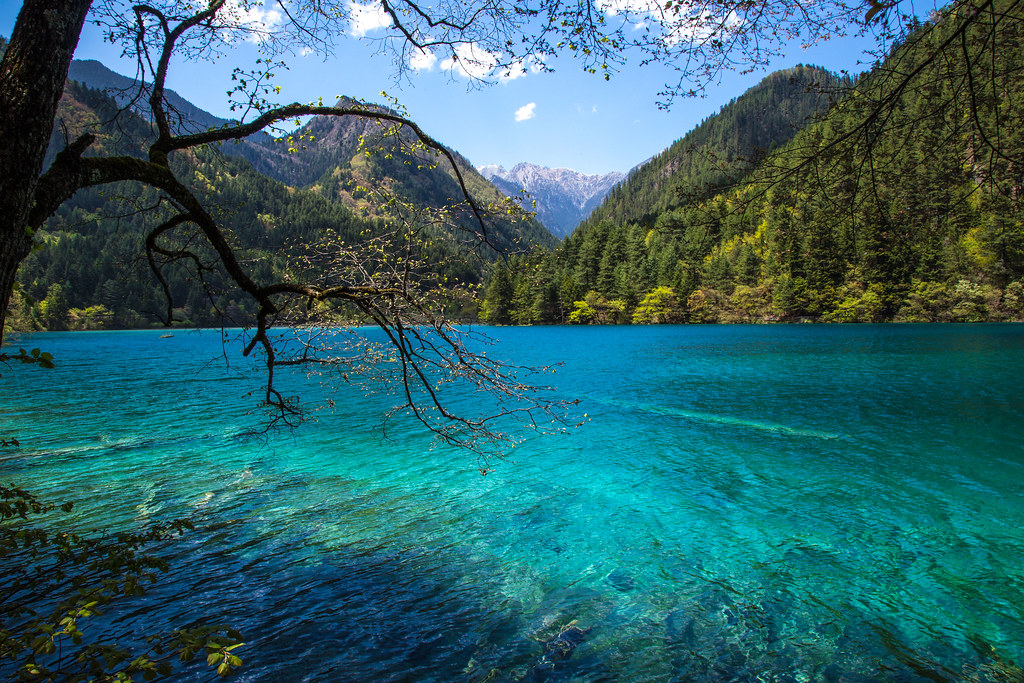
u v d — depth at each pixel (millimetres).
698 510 9922
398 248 4465
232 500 10453
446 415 4805
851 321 87875
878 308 84500
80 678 3514
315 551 8281
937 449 13867
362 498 10641
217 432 16562
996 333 58062
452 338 4598
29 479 11766
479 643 6062
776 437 15484
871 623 6375
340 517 9641
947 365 32250
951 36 3533
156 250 4207
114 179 3486
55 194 3129
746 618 6523
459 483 11547
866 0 3559
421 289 4473
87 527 9055
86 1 3244
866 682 5387
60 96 3098
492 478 11922
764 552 8219
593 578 7496
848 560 7898
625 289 119562
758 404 20906
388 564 7883
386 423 17938
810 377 28672
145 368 36719
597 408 20297
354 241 4500
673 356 43156
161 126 3959
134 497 10586
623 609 6738
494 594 7082
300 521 9445
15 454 13945
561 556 8156
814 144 4148
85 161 3299
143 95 4184
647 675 5535
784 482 11438
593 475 12094
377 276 4316
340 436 16094
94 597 3904
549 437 15781
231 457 13664
